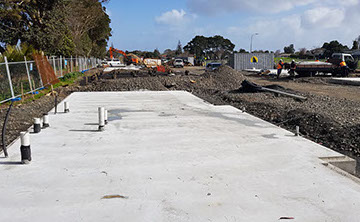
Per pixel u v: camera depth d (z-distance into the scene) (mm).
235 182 3957
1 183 3840
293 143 5828
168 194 3584
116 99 11922
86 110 9297
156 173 4234
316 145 5711
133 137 6129
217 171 4336
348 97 14531
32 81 14906
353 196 3598
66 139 5914
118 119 7984
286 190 3740
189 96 13000
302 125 8500
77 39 41812
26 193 3562
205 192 3648
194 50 127562
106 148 5367
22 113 9414
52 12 25469
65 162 4633
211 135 6379
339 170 4527
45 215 3068
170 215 3102
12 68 13867
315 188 3809
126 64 60594
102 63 61656
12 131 7258
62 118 8023
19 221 2953
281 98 13633
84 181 3930
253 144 5734
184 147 5496
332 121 8266
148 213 3133
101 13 49000
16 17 23047
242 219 3045
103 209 3203
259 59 42469
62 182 3891
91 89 16469
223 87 18984
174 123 7543
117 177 4074
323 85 20859
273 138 6191
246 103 12539
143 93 14031
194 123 7570
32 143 5625
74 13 36812
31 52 19422
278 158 4930
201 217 3072
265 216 3109
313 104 11758
